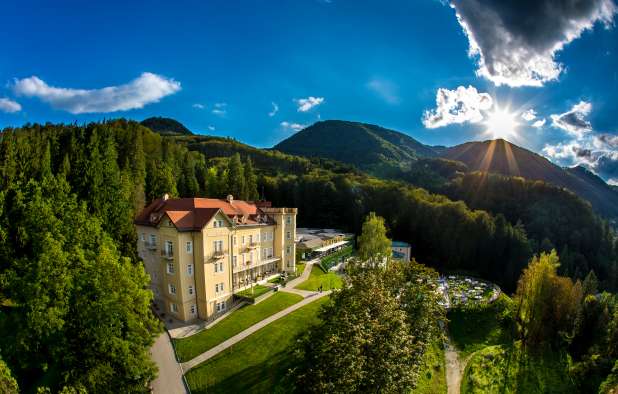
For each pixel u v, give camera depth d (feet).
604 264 329.31
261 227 198.39
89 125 299.38
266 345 128.06
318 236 318.04
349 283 109.70
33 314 89.92
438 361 143.54
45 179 155.94
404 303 118.83
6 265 129.80
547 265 178.09
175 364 121.19
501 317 190.60
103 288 98.63
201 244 151.02
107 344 94.63
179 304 152.25
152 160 311.06
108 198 187.21
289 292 182.09
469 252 325.01
